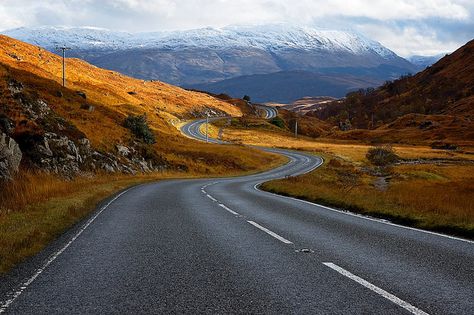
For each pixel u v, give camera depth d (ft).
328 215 44.62
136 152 156.97
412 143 464.24
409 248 26.76
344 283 18.83
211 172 199.62
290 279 19.53
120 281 19.30
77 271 21.13
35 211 41.88
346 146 402.31
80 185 76.64
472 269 21.35
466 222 34.65
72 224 37.99
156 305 16.01
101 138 144.46
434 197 55.36
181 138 309.22
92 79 513.45
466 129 505.25
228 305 15.97
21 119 90.94
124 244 28.22
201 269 21.43
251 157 265.95
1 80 109.50
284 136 493.36
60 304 16.15
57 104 169.89
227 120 574.56
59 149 99.14
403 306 15.78
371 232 33.22
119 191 79.25
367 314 14.96
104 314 15.08
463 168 246.47
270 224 37.58
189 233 32.63
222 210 48.85
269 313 15.12
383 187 144.87
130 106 392.47
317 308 15.60
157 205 54.19
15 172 65.67
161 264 22.53
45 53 545.03
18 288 18.25
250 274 20.43
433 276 19.97
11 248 25.20
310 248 26.76
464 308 15.56
